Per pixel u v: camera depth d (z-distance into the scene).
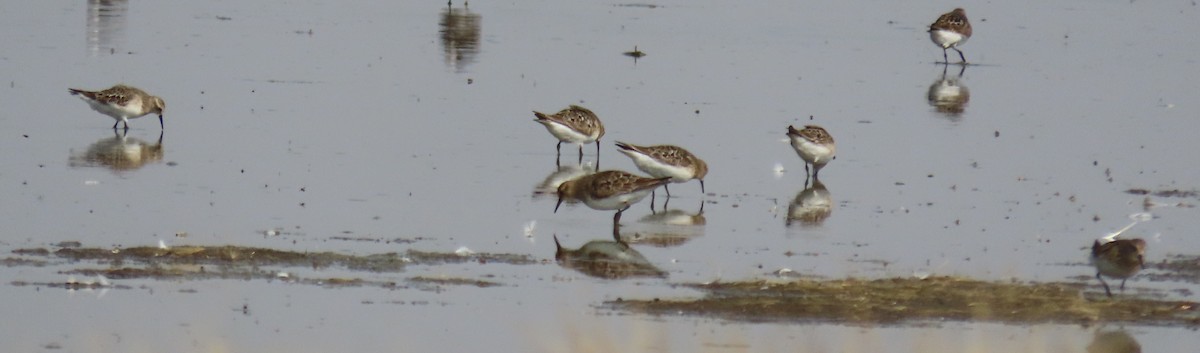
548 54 35.38
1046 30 42.59
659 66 34.09
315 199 20.59
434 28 39.28
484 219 19.78
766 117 28.38
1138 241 16.14
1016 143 26.52
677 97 30.20
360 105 28.41
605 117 27.75
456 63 33.69
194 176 21.89
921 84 33.09
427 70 32.66
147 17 39.28
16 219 18.72
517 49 36.00
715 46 37.69
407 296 15.99
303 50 34.81
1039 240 19.27
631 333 14.55
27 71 30.61
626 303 15.80
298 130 25.80
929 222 20.25
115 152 23.50
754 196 21.78
